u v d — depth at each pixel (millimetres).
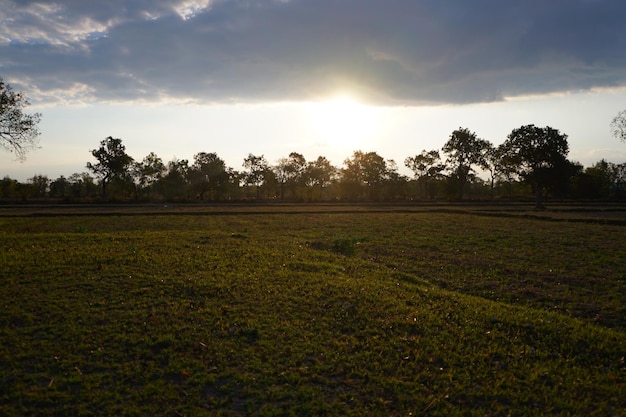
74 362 7051
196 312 9328
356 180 97125
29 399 6004
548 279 13836
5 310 9172
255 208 57250
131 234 21703
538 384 6645
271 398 6156
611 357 7695
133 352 7449
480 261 16719
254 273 12867
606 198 81875
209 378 6625
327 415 5781
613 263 16281
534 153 63000
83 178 103125
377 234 25672
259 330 8422
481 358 7465
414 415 5797
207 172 94250
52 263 13391
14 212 48781
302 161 107062
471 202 76688
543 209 54031
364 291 11156
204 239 20094
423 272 14875
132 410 5781
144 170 94500
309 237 23750
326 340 8156
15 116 31359
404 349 7812
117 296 10273
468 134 87438
